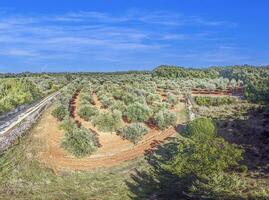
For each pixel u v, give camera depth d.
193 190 35.81
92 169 47.50
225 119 74.12
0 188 38.56
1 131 55.03
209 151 39.09
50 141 53.44
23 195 38.03
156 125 68.81
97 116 64.50
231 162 38.91
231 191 34.56
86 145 52.50
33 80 146.12
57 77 191.38
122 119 68.75
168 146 57.00
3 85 94.12
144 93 99.88
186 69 197.25
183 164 39.22
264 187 36.03
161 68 192.50
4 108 75.38
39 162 45.88
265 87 102.31
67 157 50.00
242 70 176.25
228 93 121.62
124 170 47.97
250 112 81.12
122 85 121.62
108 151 54.41
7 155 45.41
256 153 50.34
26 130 56.91
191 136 49.47
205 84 130.38
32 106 84.19
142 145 58.09
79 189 41.59
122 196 40.47
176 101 96.31
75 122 62.91
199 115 79.75
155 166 49.12
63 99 85.62
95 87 119.12
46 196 38.44
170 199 38.53
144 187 43.00
